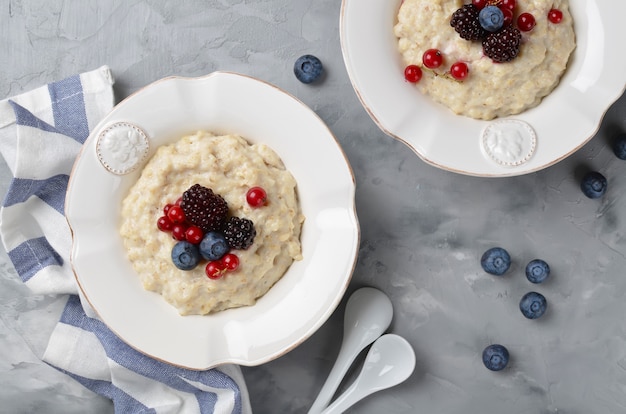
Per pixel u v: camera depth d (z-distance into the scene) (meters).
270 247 0.78
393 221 0.87
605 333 0.88
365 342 0.86
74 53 0.86
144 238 0.77
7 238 0.84
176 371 0.84
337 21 0.86
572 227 0.88
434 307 0.88
